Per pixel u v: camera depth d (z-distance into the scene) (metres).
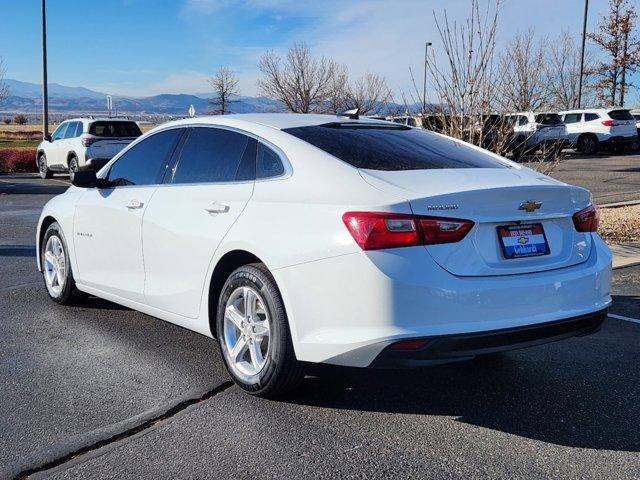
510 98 9.65
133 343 4.95
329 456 3.26
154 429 3.53
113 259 5.14
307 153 3.90
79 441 3.38
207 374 4.33
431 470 3.13
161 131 5.05
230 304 4.03
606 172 21.14
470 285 3.38
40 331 5.23
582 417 3.75
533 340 3.57
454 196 3.42
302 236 3.58
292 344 3.69
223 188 4.25
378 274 3.30
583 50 30.09
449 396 4.04
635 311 5.99
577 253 3.85
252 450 3.31
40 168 21.94
